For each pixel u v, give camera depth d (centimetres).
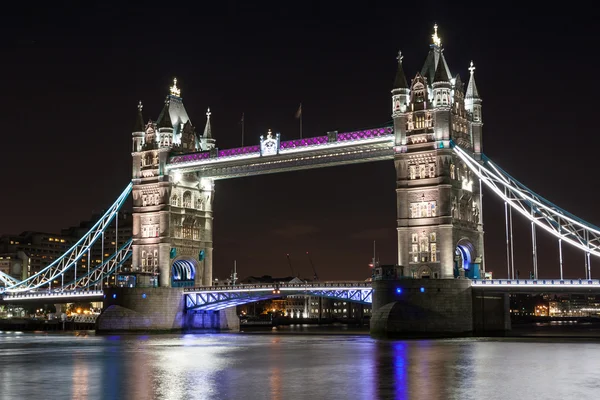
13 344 11194
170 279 15225
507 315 12862
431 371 6394
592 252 11231
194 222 15825
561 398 4900
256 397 5003
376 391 5216
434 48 12912
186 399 4938
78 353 9062
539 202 11762
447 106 12138
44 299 17562
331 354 8406
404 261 12188
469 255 12731
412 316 11369
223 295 14788
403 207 12288
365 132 12912
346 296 13088
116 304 14900
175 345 10669
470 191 12800
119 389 5453
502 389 5288
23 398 5028
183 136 15800
